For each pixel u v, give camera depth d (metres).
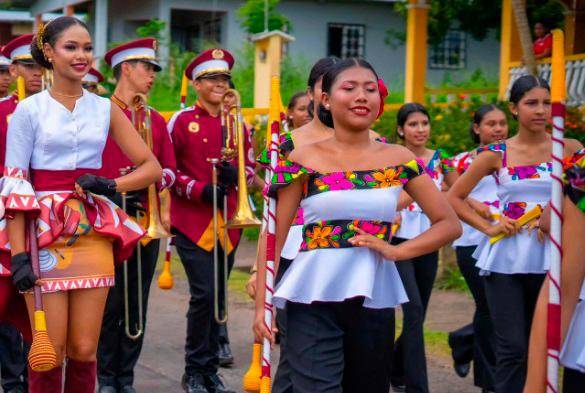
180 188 8.79
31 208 6.05
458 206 7.30
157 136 8.45
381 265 5.32
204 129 9.00
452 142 14.40
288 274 5.32
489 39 33.62
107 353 8.17
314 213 5.26
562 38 4.50
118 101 8.69
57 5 36.53
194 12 35.06
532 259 6.98
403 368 8.42
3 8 43.81
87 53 6.27
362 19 33.28
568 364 4.67
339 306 5.28
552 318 4.52
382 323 5.38
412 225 8.60
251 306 12.24
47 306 6.14
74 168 6.29
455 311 11.99
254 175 9.49
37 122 6.20
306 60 28.78
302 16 32.69
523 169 7.12
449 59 33.34
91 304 6.25
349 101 5.22
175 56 30.39
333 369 5.24
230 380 9.09
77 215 6.18
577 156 4.67
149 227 8.20
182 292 13.18
